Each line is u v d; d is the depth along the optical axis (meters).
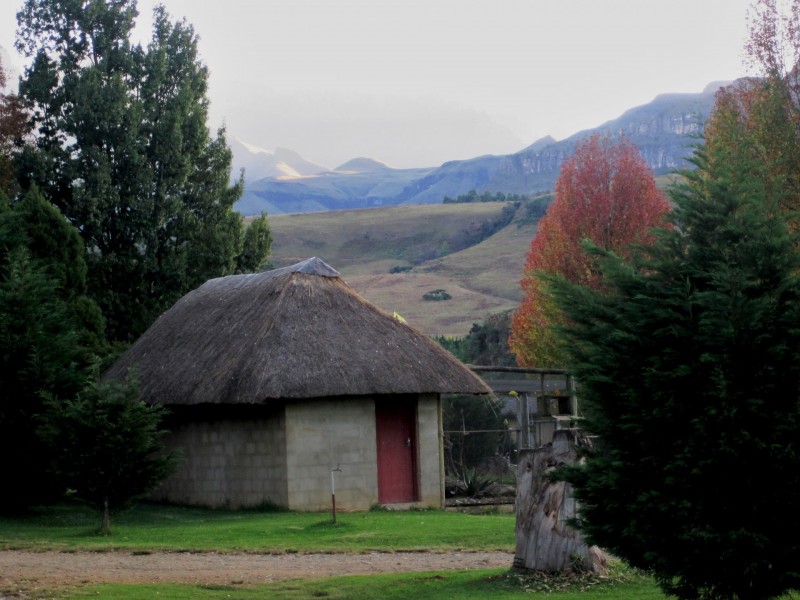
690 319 10.84
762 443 10.33
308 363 26.44
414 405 28.25
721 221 11.10
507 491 32.28
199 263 46.97
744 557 10.61
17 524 23.20
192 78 49.16
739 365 10.59
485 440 38.19
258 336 27.30
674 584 11.97
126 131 45.28
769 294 10.80
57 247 33.88
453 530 20.88
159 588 14.56
